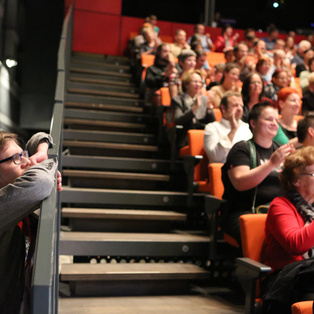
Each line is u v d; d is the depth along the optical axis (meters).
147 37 6.19
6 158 1.45
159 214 2.93
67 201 2.95
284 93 3.38
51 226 1.21
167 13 9.55
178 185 3.58
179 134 3.59
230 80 4.07
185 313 2.15
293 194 2.01
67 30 5.14
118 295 2.38
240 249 2.35
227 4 9.89
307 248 1.87
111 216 2.85
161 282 2.48
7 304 1.34
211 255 2.63
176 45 6.30
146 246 2.61
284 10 10.02
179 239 2.71
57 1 8.18
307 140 2.63
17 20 7.50
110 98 5.04
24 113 8.16
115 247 2.56
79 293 2.34
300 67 5.79
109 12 7.40
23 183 1.29
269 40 7.93
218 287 2.67
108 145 3.81
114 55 7.41
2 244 1.36
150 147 3.92
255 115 2.52
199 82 3.69
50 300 1.06
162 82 4.68
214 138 3.09
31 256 1.45
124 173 3.39
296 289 1.74
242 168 2.44
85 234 2.72
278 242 2.00
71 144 3.74
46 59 8.19
